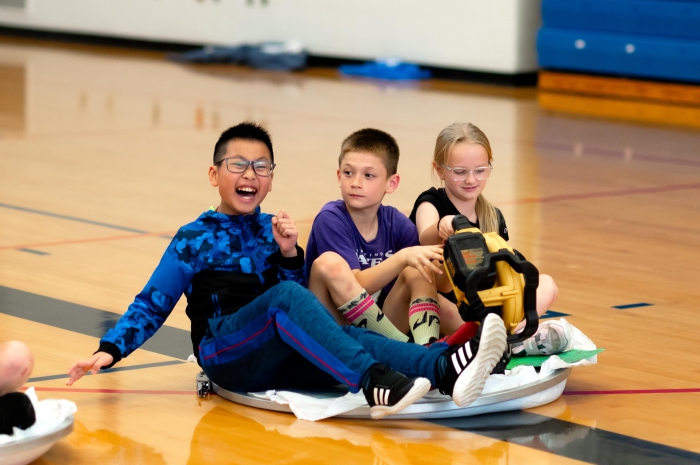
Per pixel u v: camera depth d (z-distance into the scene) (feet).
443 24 73.36
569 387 15.42
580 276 23.07
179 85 65.92
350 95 63.31
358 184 15.53
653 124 53.21
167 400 14.39
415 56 75.25
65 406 12.22
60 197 31.14
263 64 78.48
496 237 13.57
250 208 14.92
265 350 13.62
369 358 12.97
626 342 17.95
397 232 16.40
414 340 15.16
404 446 12.67
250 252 14.79
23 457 11.43
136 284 21.03
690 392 15.26
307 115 53.36
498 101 62.08
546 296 15.71
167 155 40.57
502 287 13.23
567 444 12.90
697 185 36.45
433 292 15.44
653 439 13.17
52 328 17.69
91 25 91.40
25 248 24.11
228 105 56.85
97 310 18.97
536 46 68.03
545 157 42.19
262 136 15.06
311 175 36.27
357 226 16.07
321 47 79.97
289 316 13.28
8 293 19.93
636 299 21.11
